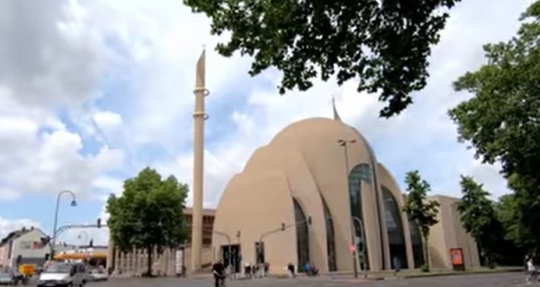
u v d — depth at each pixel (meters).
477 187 74.31
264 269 65.31
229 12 8.03
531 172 19.98
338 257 80.75
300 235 79.88
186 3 8.30
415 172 62.88
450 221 89.69
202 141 81.44
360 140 87.00
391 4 6.46
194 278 60.34
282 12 7.28
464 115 20.58
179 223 70.62
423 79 7.26
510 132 18.95
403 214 86.81
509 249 74.94
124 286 39.47
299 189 84.06
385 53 6.80
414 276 48.59
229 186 88.94
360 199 83.25
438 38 6.71
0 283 43.94
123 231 67.56
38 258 102.56
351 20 6.85
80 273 31.98
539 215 30.80
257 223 82.12
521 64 18.50
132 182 69.75
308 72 7.76
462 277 45.59
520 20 19.06
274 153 89.00
